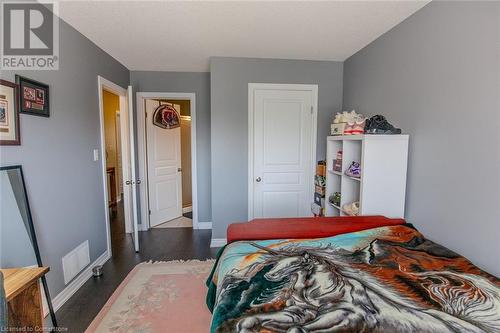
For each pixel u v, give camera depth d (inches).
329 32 98.3
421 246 64.8
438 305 42.9
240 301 44.4
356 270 53.4
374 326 38.3
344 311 40.9
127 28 93.4
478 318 40.1
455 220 69.4
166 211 175.3
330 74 133.2
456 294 45.7
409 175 86.0
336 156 112.9
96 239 108.5
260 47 114.2
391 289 46.9
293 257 58.2
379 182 85.2
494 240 59.7
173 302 85.0
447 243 72.2
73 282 91.4
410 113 85.6
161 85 153.2
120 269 108.3
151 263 113.7
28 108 70.2
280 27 93.7
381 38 100.8
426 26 78.1
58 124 83.8
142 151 155.2
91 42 105.3
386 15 84.7
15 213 65.7
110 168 200.1
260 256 58.9
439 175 74.2
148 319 76.7
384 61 99.3
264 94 130.4
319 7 79.7
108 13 82.3
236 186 133.0
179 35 100.3
